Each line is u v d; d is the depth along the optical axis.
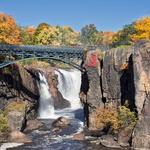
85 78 80.44
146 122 58.03
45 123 82.56
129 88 67.00
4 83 80.62
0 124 68.62
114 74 70.94
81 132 71.69
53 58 81.69
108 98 72.69
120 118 64.06
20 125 71.81
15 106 76.81
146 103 59.19
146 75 61.38
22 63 99.75
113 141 61.88
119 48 70.69
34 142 65.62
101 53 76.69
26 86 88.12
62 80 101.00
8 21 107.12
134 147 58.34
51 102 95.06
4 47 76.69
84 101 79.06
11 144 63.94
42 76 95.50
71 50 84.88
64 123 78.50
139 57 61.91
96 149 59.91
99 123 72.06
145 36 85.56
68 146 62.53
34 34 144.12
